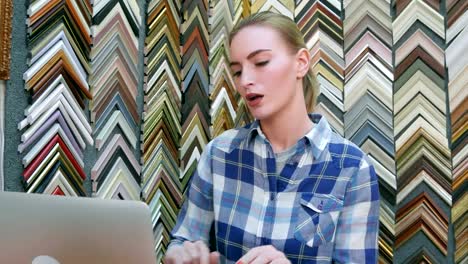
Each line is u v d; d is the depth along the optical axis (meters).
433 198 1.47
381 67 1.53
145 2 1.39
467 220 1.45
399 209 1.48
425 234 1.46
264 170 1.15
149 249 0.71
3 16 1.03
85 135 1.19
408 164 1.49
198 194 1.22
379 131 1.51
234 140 1.21
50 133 1.11
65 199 0.63
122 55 1.29
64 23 1.15
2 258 0.55
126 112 1.31
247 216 1.14
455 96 1.49
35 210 0.59
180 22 1.47
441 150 1.48
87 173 1.22
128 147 1.31
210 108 1.51
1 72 1.02
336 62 1.55
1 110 1.04
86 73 1.21
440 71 1.50
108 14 1.26
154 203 1.34
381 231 1.48
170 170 1.41
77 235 0.63
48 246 0.60
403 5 1.54
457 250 1.44
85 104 1.22
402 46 1.53
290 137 1.15
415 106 1.51
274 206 1.13
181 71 1.47
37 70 1.09
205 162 1.22
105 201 0.67
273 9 1.60
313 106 1.23
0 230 0.56
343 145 1.16
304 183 1.12
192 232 1.21
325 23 1.57
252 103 1.12
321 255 1.09
